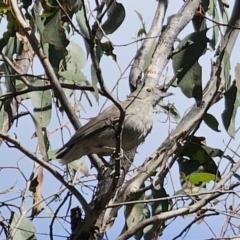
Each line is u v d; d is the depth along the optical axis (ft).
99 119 35.29
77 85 33.42
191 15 38.22
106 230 31.42
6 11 29.94
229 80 33.88
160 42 38.11
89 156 35.50
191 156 37.09
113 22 32.09
